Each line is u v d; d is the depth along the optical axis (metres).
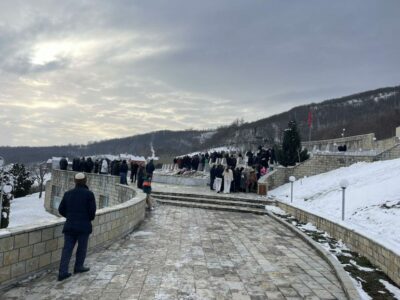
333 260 8.52
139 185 22.19
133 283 6.89
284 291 6.72
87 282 6.83
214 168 24.69
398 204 11.62
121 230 11.19
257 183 23.64
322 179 23.50
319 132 101.94
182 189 24.36
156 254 9.22
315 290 6.80
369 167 22.62
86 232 7.29
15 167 56.62
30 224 7.16
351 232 9.82
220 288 6.80
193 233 12.23
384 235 9.33
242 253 9.70
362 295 6.25
